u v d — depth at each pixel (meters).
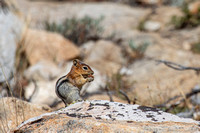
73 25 20.23
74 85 5.45
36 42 15.90
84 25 20.28
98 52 17.80
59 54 16.00
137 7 28.41
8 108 6.21
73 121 4.51
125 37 20.45
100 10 25.84
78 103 5.37
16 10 15.33
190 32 20.48
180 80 13.27
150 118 4.78
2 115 5.97
